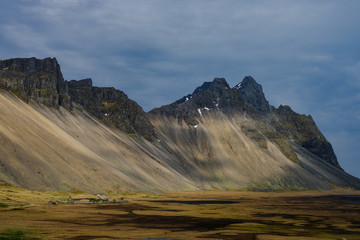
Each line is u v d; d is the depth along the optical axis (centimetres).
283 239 7788
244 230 9019
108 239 7088
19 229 7619
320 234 8688
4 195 13112
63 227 8331
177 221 10531
